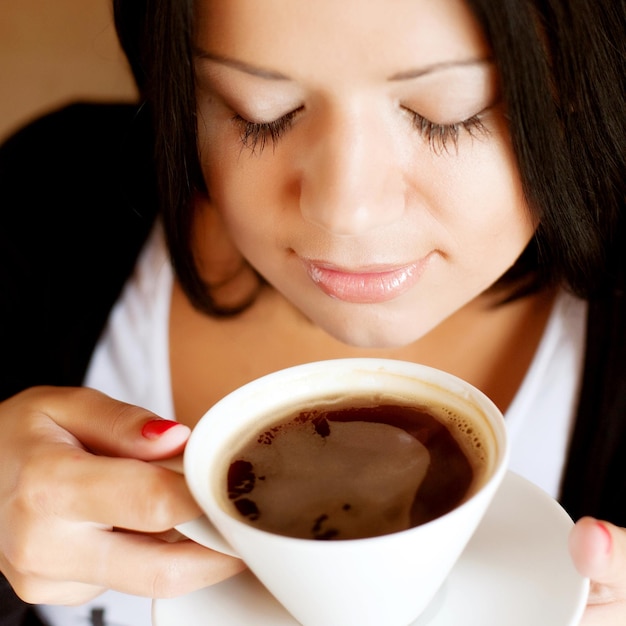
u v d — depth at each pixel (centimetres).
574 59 53
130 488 50
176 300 69
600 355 63
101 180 73
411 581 46
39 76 101
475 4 49
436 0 49
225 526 46
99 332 69
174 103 55
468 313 65
